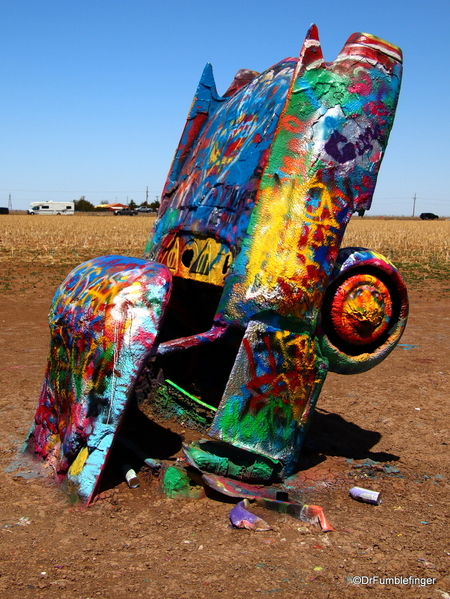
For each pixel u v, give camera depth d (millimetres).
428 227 57219
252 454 4176
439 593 2953
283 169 4117
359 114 4191
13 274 16812
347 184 4160
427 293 14898
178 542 3373
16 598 2822
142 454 4324
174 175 5617
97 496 3857
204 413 4820
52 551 3250
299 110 4145
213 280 4426
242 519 3561
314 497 4066
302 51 4141
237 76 5797
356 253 4316
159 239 5355
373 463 4711
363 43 4277
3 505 3777
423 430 5590
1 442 4883
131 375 3822
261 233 4078
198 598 2846
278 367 4043
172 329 5617
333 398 6590
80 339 3965
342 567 3164
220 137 5094
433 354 8594
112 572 3057
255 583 2982
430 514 3859
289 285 3965
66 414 4133
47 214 107688
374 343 4582
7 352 8086
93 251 25172
